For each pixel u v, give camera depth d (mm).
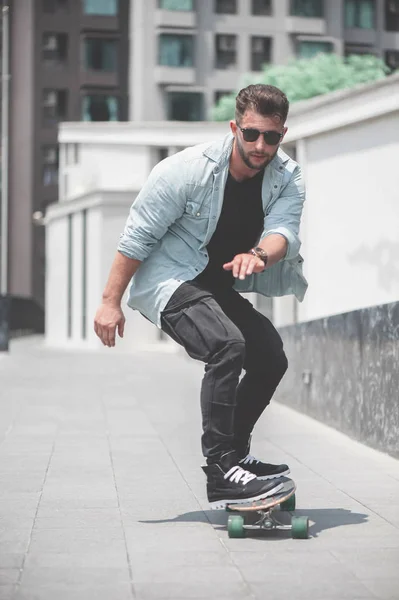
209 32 73875
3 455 10000
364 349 10844
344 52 77000
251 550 5812
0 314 36000
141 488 8016
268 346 6676
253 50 74812
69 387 18969
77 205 44438
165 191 6449
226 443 6398
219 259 6660
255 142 6172
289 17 75188
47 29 85688
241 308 6758
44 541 6090
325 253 22297
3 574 5281
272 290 6934
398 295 19609
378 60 62219
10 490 7945
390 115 19547
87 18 85438
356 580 5125
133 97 73438
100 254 42031
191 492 7824
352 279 21250
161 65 73062
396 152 19406
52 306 48688
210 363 6367
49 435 11648
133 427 12453
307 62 61281
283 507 6992
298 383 14445
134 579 5172
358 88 20234
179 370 24547
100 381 20578
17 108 86125
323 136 22109
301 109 22484
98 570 5359
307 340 13797
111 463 9438
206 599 4789
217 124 46062
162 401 16062
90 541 6086
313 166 22562
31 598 4812
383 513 6918
